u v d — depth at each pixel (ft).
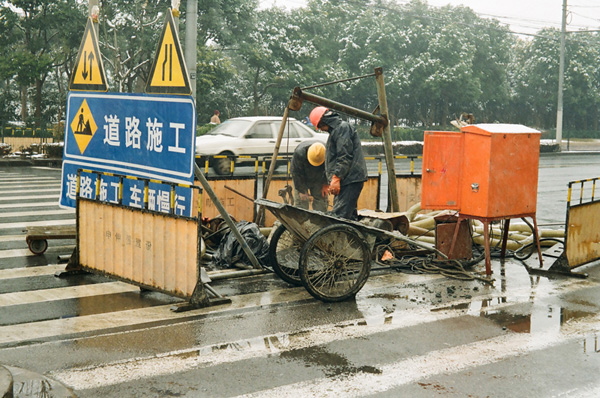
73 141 22.93
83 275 21.45
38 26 107.86
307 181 24.84
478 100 181.06
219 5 108.58
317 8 155.33
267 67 124.57
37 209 35.60
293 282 20.59
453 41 159.94
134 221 18.83
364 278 18.99
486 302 18.74
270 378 12.85
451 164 22.41
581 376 13.12
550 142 119.65
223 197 27.53
